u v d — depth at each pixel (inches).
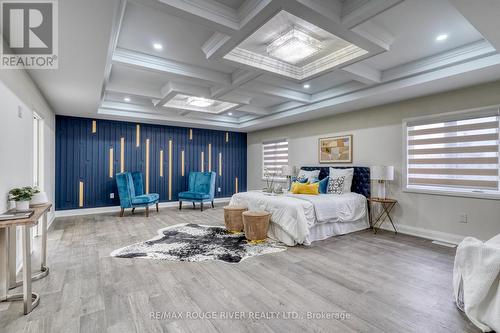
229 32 95.8
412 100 167.6
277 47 119.3
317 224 154.5
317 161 234.2
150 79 165.5
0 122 88.4
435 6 90.6
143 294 89.0
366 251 134.6
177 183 285.0
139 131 262.5
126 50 124.2
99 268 111.1
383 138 183.9
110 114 220.7
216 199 312.8
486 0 72.1
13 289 91.9
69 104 183.2
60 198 223.1
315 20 87.9
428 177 162.1
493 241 78.7
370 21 99.2
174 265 114.7
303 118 233.6
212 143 310.0
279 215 151.0
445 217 152.9
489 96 135.8
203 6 86.6
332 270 109.9
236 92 185.5
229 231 171.3
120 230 175.8
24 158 116.8
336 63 127.7
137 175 247.8
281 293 90.0
